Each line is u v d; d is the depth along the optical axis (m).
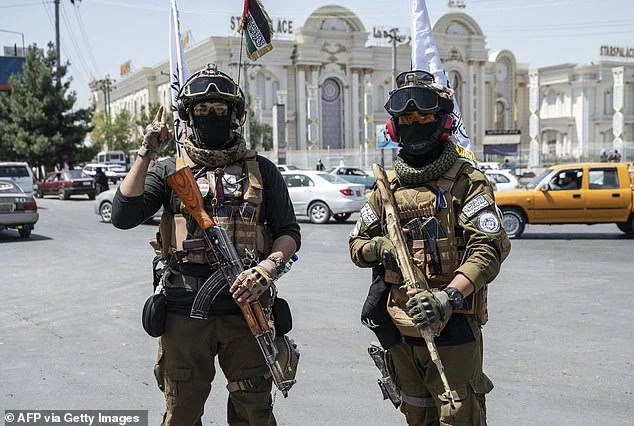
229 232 2.90
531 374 5.06
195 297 2.87
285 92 58.44
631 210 13.86
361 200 18.69
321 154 55.31
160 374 3.08
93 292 8.43
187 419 3.00
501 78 73.62
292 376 2.95
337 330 6.38
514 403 4.48
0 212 14.20
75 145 41.25
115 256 11.81
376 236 3.04
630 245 13.01
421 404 3.01
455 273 2.76
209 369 2.99
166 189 3.01
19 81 40.81
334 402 4.53
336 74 63.09
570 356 5.50
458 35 68.00
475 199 2.80
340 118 63.88
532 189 14.42
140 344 5.99
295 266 10.49
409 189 2.90
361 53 63.47
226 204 2.93
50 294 8.30
